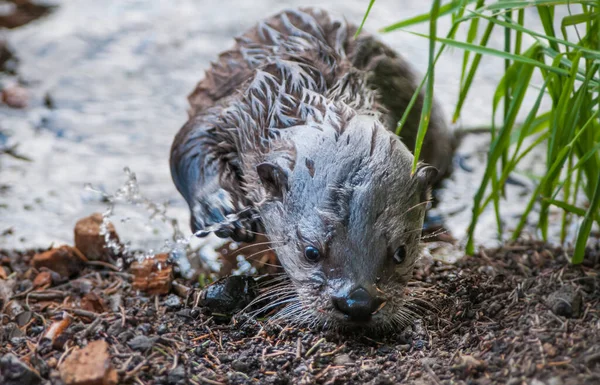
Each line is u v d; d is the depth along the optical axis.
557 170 8.55
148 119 12.65
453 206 10.91
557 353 6.59
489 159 8.71
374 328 7.54
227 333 7.59
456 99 12.95
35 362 6.80
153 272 8.55
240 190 8.47
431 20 6.64
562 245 9.41
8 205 10.75
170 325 7.67
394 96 9.53
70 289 8.65
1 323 7.77
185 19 15.38
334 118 7.55
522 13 8.80
